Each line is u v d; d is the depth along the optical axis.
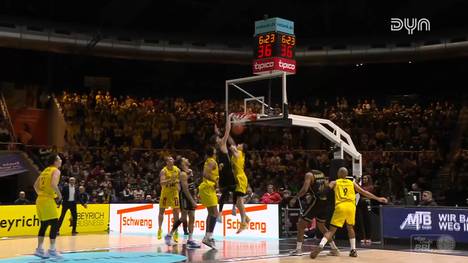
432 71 27.98
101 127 25.81
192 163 24.58
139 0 23.78
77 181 20.03
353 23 26.53
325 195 9.41
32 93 26.59
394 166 21.67
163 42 23.05
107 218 16.86
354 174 12.52
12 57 26.42
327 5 24.95
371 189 12.07
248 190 15.59
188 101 30.42
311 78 29.02
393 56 22.48
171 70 29.19
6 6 24.12
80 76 28.17
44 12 25.28
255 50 12.24
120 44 22.39
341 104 27.72
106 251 10.20
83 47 21.84
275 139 26.41
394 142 24.75
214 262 8.41
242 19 26.84
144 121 26.77
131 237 13.76
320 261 8.62
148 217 15.84
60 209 15.59
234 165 9.48
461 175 21.27
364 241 11.72
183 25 27.64
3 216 14.54
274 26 11.88
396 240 11.27
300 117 11.66
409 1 23.86
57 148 23.42
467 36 20.97
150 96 29.94
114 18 25.70
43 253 9.24
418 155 23.31
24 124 26.09
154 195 19.56
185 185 10.81
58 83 27.47
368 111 26.50
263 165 23.53
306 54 23.20
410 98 28.22
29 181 21.72
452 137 24.11
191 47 23.14
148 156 24.64
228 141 9.82
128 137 26.02
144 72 29.44
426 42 21.95
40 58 27.11
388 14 25.09
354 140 25.50
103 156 23.86
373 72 28.91
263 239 12.97
